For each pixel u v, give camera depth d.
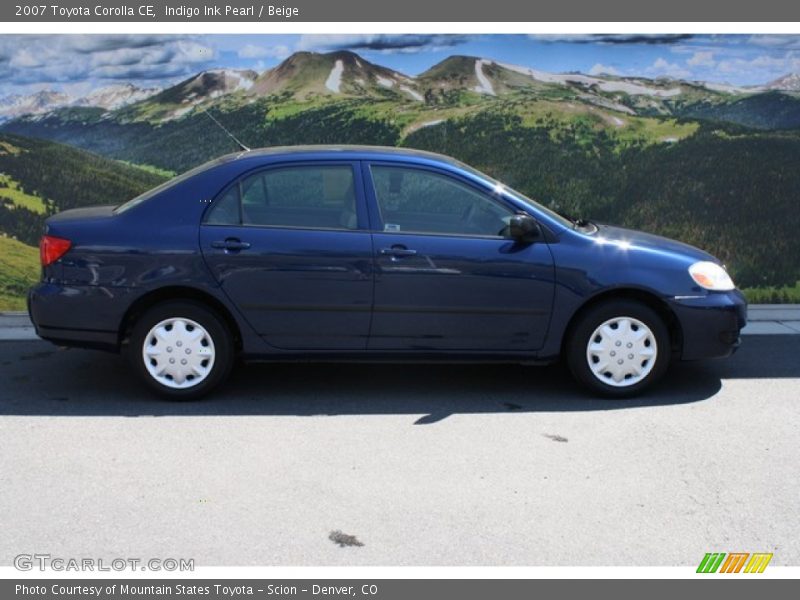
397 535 3.82
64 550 3.70
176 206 5.25
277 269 5.18
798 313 7.75
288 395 5.55
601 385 5.44
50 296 5.20
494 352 5.38
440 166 5.34
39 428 4.96
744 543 3.80
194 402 5.39
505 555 3.69
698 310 5.36
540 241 5.30
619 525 3.93
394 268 5.21
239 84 8.16
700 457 4.63
